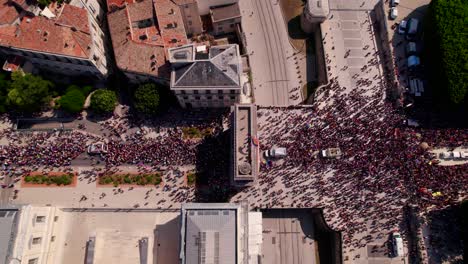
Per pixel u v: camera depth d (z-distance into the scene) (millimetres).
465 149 114875
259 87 129625
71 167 115812
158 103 115438
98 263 104438
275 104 127750
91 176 115125
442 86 114125
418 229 107750
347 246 108625
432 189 110875
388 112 118875
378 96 121688
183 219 93625
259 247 102625
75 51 110375
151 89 115375
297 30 135500
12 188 113812
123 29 116500
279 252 114875
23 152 116125
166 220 111750
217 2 126812
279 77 130875
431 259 106375
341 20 132500
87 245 108250
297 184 112750
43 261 100062
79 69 119750
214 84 108375
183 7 119875
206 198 113250
